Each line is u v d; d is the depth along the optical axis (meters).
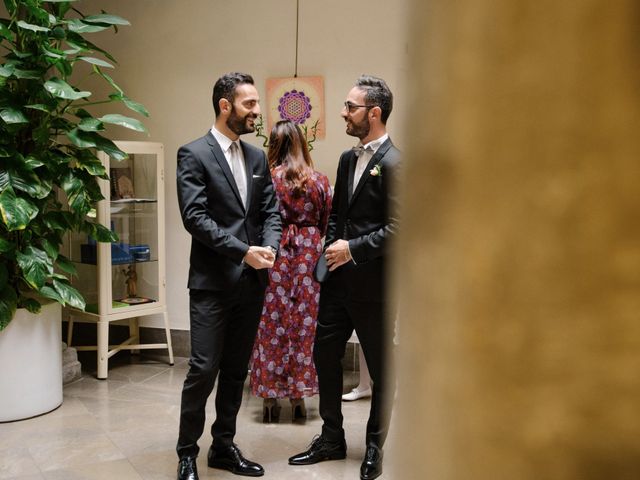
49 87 3.70
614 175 0.16
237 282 2.94
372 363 3.04
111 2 5.35
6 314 3.77
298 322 3.84
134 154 5.02
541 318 0.17
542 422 0.17
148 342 5.47
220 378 3.19
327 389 3.28
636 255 0.16
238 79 2.98
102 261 4.77
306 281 3.84
